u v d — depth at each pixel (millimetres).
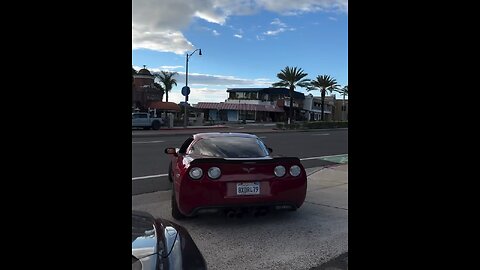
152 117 35500
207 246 4508
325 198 7184
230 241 4688
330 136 27438
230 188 5160
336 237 4836
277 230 5137
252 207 5219
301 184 5395
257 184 5234
